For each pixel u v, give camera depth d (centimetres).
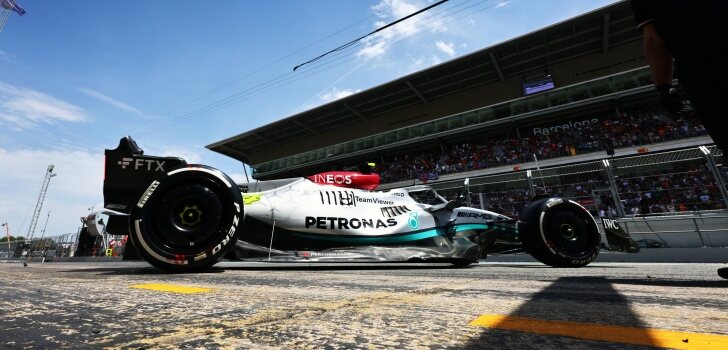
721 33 116
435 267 429
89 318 93
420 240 423
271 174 3691
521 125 2430
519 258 923
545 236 417
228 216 263
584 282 197
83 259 1387
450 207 470
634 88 2044
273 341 72
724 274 198
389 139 3000
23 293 138
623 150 1930
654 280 211
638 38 2262
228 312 102
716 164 1034
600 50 2359
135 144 310
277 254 343
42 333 77
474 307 113
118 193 298
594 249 434
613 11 2044
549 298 132
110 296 133
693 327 84
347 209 394
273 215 352
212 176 266
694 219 1009
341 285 176
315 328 84
